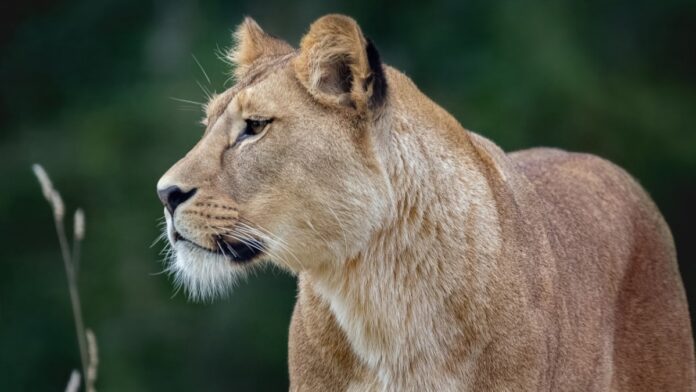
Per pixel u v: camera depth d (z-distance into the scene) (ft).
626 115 135.03
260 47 47.60
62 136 132.87
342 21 42.73
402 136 43.32
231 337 118.32
